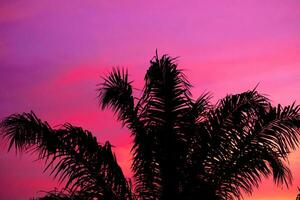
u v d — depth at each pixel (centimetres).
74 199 985
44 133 968
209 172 983
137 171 1012
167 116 978
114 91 1029
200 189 977
